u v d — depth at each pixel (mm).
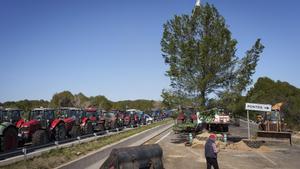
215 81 28719
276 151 25688
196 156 22297
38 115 22906
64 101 66375
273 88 71562
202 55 27625
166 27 29781
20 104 49688
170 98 29078
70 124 25875
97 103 76812
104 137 27703
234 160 20969
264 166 18875
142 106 105438
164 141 31312
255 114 69438
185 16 29500
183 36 29500
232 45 28406
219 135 28609
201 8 29250
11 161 14867
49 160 15586
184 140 31656
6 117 20578
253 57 28875
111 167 12016
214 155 15164
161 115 76875
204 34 29312
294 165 19281
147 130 38938
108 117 37188
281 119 35281
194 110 31984
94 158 18172
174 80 29188
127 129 39531
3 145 17062
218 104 29156
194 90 28797
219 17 29312
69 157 17312
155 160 13500
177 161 20312
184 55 28109
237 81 28703
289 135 31062
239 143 26719
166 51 29406
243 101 29078
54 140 22891
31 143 21297
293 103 57438
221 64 28328
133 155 12508
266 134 32625
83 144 22203
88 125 28891
